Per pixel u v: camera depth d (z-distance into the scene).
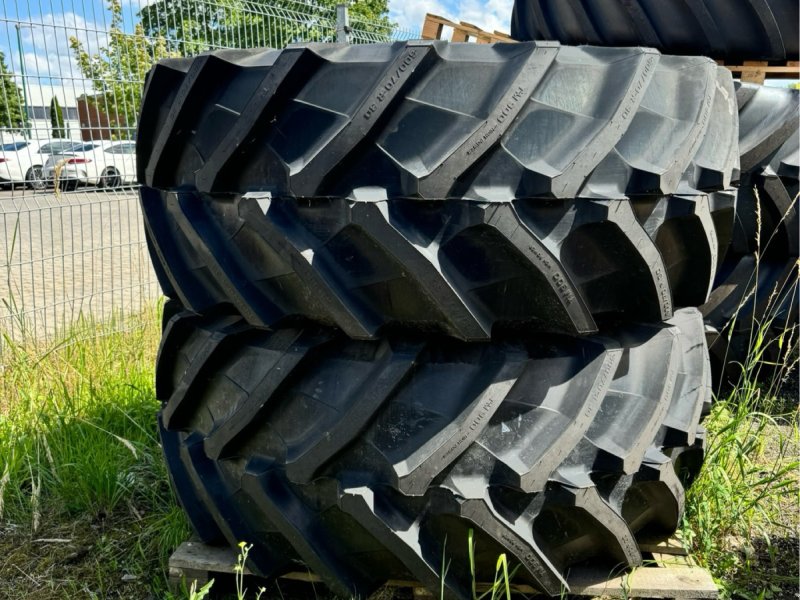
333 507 1.59
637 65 1.47
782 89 3.08
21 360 3.20
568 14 3.11
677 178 1.51
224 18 4.98
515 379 1.53
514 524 1.56
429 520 1.55
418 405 1.50
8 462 2.62
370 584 1.71
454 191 1.39
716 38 3.06
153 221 1.77
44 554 2.26
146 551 2.24
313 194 1.42
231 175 1.55
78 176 3.96
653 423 1.65
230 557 1.90
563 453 1.54
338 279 1.46
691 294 1.76
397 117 1.40
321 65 1.46
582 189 1.44
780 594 2.08
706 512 2.17
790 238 3.18
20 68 3.62
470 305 1.44
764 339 3.38
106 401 3.12
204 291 1.74
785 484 2.30
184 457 1.86
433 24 4.06
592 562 1.86
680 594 1.82
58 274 6.30
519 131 1.41
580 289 1.52
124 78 4.11
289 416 1.60
